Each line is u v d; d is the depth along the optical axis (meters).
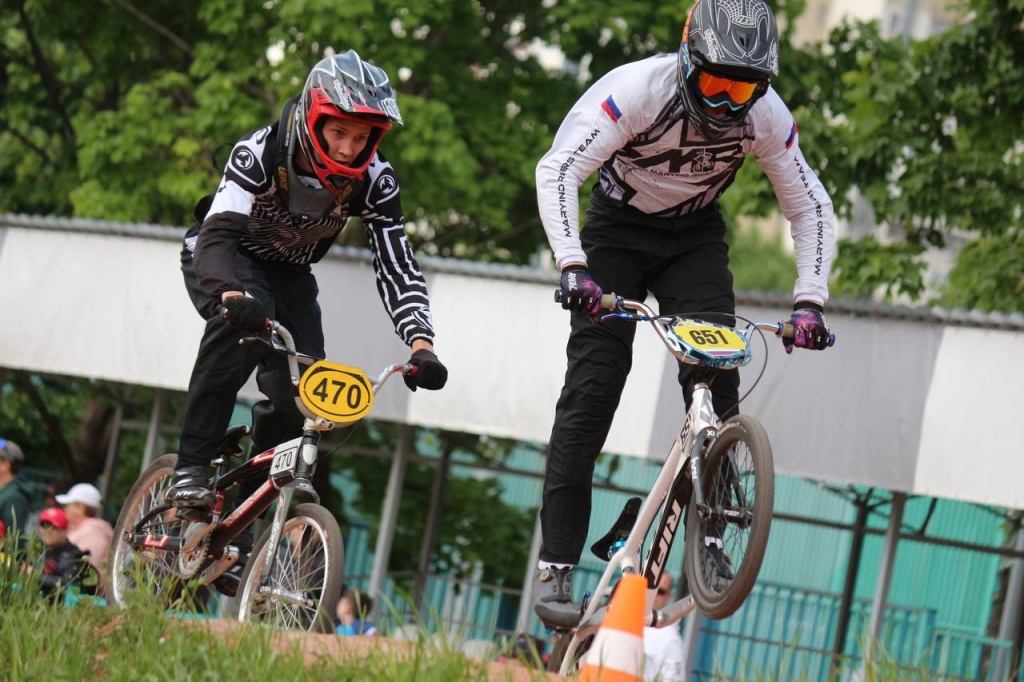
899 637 35.19
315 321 16.72
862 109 42.25
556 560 14.96
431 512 40.09
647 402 30.27
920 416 27.62
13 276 38.59
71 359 37.50
